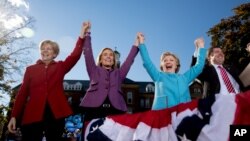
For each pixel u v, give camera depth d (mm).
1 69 16297
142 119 3650
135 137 3543
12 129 3410
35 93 3561
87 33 4336
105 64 4328
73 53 3926
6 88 16312
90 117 3938
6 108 15555
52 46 3863
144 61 4320
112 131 3695
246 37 21312
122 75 4355
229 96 3379
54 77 3688
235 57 21156
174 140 3391
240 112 3254
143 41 4477
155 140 3475
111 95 4051
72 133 16703
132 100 48750
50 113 3492
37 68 3738
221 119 3264
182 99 4090
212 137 3207
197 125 3324
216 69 4523
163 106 4000
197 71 4461
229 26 22859
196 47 4773
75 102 48625
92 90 4059
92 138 3740
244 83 4434
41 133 3404
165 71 4504
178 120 3453
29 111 3461
